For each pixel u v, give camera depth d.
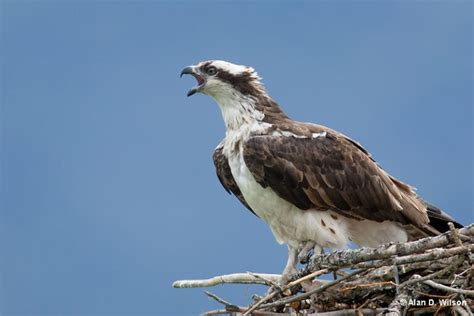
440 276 11.23
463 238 10.91
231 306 11.91
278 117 14.73
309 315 11.74
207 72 14.92
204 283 13.41
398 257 10.94
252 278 13.14
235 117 14.70
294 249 14.46
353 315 11.69
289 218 14.27
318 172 14.08
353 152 14.44
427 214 14.54
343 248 14.02
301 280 11.75
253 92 14.78
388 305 11.45
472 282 11.16
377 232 14.52
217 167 15.27
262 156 14.04
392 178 14.87
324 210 14.16
